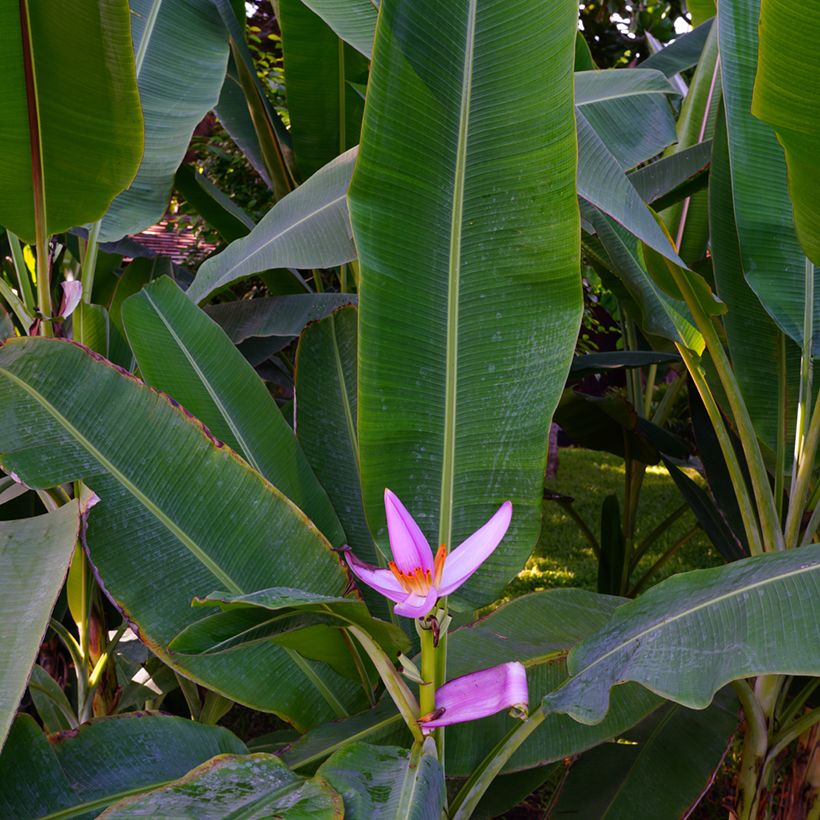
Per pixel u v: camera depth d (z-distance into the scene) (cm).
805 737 242
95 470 187
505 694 166
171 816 158
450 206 192
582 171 203
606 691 167
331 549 194
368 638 173
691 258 334
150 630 185
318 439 228
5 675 155
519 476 193
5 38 197
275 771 168
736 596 171
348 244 222
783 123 181
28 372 189
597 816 209
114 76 203
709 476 283
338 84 319
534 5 187
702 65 348
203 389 215
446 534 194
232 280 220
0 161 210
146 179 254
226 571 190
